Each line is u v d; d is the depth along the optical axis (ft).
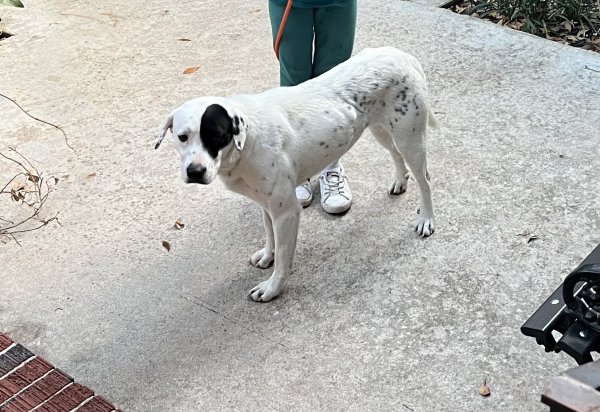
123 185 8.10
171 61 10.33
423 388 5.66
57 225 7.61
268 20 11.16
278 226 6.20
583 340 3.79
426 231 7.04
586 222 7.07
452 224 7.18
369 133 8.55
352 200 7.60
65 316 6.57
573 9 10.48
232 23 11.16
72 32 11.18
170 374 5.96
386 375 5.79
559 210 7.24
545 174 7.71
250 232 7.34
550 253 6.76
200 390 5.82
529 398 5.52
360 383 5.74
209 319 6.43
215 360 6.05
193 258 7.09
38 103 9.60
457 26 10.48
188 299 6.65
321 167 6.48
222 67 10.09
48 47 10.85
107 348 6.24
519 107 8.77
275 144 5.91
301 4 6.68
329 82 6.31
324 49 7.14
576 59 9.54
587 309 3.79
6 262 7.20
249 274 6.86
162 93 9.62
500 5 10.81
